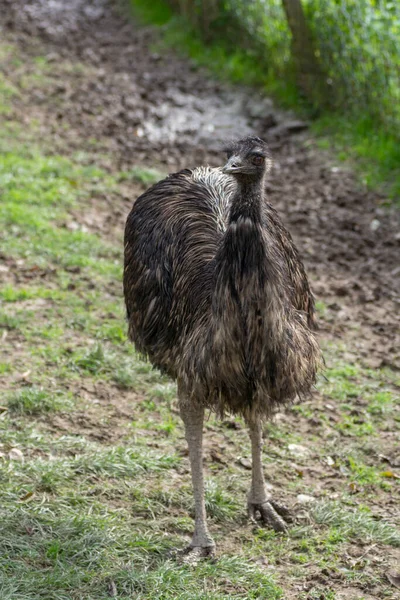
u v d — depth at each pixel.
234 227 8.21
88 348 13.55
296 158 21.75
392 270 17.12
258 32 25.94
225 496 10.48
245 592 8.86
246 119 23.69
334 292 16.17
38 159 20.16
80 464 10.73
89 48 28.22
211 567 9.14
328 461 11.56
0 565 8.77
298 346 8.80
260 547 9.73
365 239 18.11
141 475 10.80
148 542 9.46
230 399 8.78
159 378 13.12
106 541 9.35
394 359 14.18
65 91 24.64
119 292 15.41
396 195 19.77
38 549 9.19
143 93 24.84
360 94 22.48
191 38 28.17
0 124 21.97
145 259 9.89
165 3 30.72
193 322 8.98
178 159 21.48
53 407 11.96
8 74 25.33
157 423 12.05
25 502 9.84
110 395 12.59
